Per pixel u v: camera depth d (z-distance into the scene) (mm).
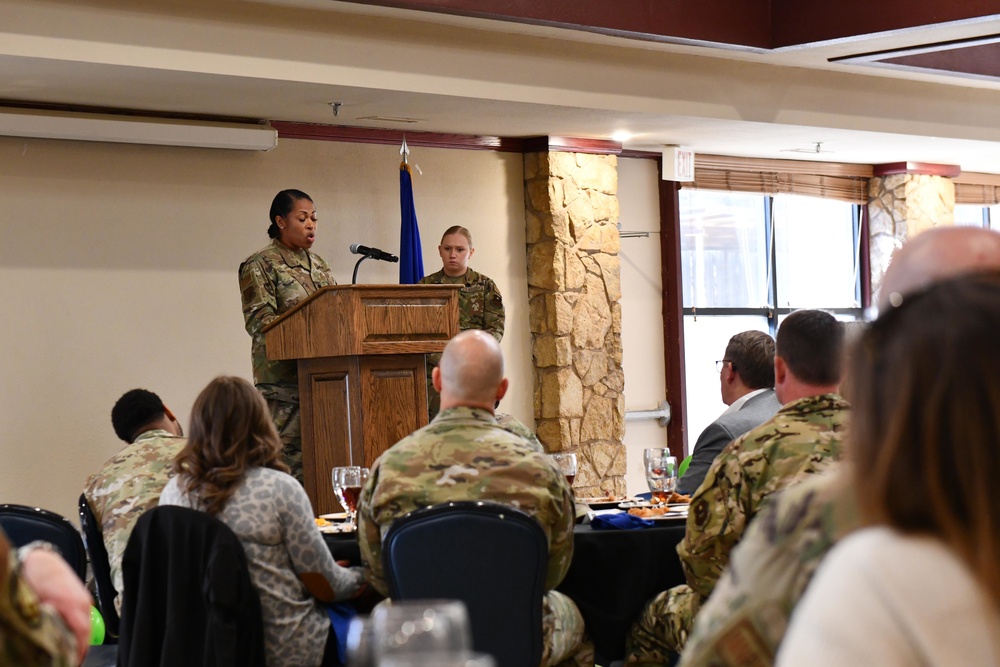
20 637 1316
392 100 6648
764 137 8508
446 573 3023
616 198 8461
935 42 7195
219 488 3391
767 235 9875
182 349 6906
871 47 7387
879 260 10289
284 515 3412
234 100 6520
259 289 5883
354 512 3908
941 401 926
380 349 5062
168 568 3303
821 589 922
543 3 6434
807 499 1088
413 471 3205
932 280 1016
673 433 9164
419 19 6387
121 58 5574
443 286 5234
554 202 8141
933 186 10297
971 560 886
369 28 6285
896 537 919
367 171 7586
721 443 4137
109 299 6691
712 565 3061
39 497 6492
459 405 3312
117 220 6719
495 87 6746
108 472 3986
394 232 7672
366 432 5055
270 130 6984
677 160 8766
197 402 3484
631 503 4320
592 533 3676
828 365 3000
